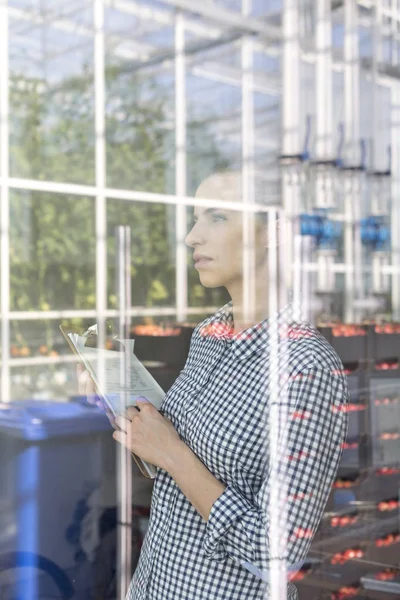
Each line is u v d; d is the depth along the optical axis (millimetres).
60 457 1630
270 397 757
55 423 1636
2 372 2201
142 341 1951
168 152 2857
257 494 750
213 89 2570
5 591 1587
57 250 2768
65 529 1584
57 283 2750
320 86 2234
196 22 2643
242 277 872
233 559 766
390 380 1478
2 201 2771
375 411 1438
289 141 2211
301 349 770
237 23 2383
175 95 2836
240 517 743
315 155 2152
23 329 2594
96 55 3051
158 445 813
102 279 2684
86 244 2771
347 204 2016
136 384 896
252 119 2316
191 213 919
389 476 1426
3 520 1604
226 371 812
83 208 2869
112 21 3002
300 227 1864
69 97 3006
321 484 737
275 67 2309
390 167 2051
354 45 2203
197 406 818
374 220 1959
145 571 861
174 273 2695
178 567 806
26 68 2928
